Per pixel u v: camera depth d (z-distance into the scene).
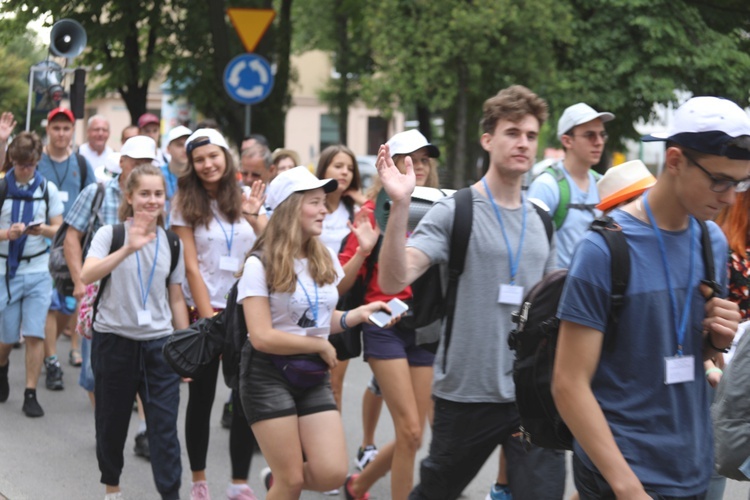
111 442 12.84
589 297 7.05
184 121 43.12
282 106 42.84
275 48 42.75
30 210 18.66
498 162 10.05
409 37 37.50
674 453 7.17
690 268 7.20
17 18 36.44
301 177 10.62
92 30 38.44
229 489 12.99
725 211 10.81
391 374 11.91
